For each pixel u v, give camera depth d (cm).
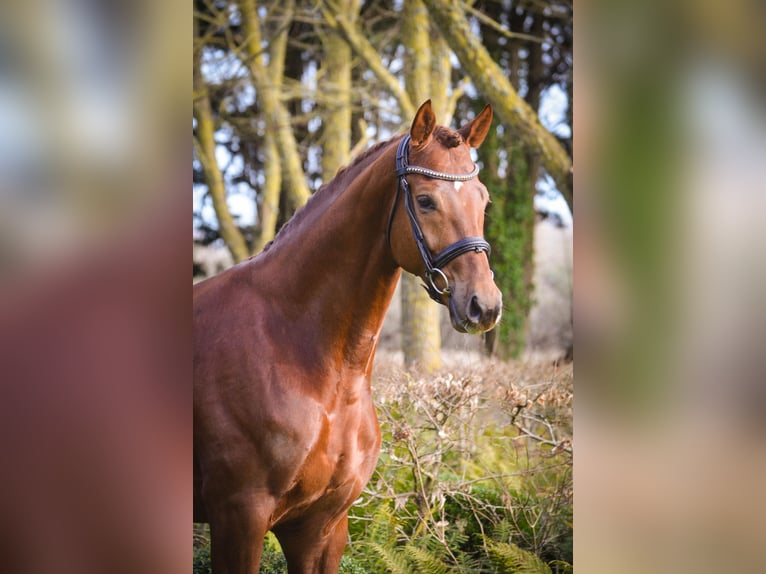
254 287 166
